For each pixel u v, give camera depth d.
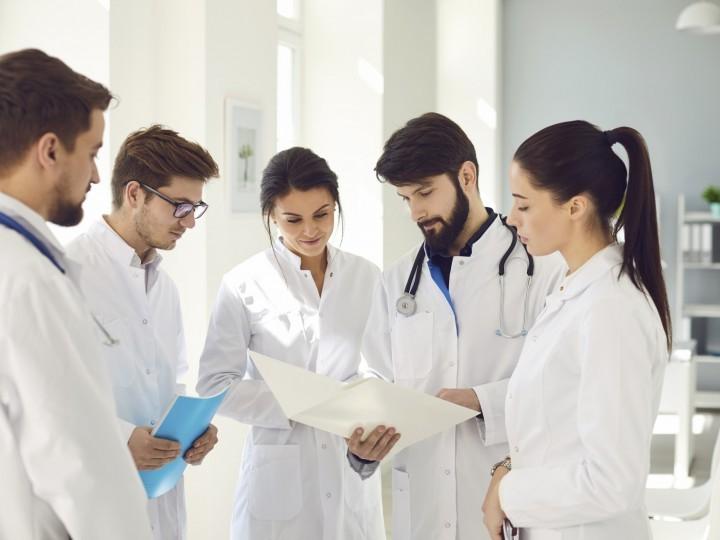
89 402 1.33
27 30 3.12
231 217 3.49
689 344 5.35
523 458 1.65
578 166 1.56
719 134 6.98
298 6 5.22
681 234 6.79
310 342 2.48
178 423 1.89
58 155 1.35
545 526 1.56
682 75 7.02
